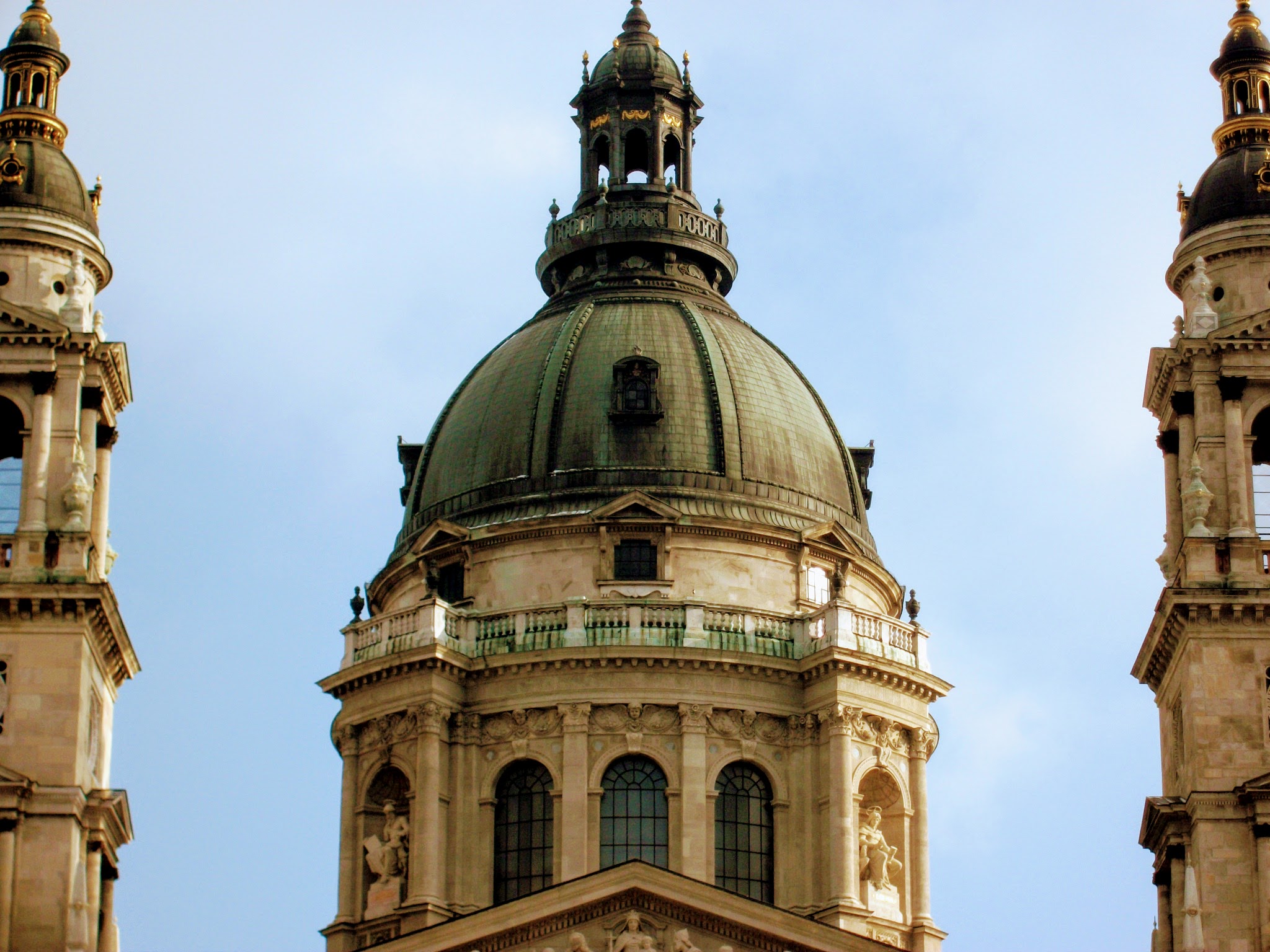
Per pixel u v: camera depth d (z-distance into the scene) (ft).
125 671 383.45
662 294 485.56
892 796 444.55
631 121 506.07
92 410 378.94
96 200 401.90
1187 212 400.67
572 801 430.20
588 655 436.76
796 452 468.75
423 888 426.10
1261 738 363.76
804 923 379.96
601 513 450.71
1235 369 381.60
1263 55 407.03
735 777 438.81
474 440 469.57
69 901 351.87
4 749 357.82
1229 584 369.09
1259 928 354.95
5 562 367.45
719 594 451.53
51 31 409.28
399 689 440.86
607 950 379.14
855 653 438.81
